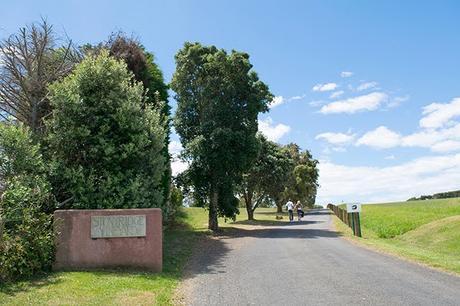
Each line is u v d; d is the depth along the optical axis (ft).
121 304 29.58
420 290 34.68
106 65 52.80
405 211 149.79
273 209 288.71
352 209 89.45
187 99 106.63
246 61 102.17
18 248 35.70
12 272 35.24
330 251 60.18
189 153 100.58
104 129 50.06
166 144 81.76
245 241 78.33
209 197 107.55
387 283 37.50
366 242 72.79
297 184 245.86
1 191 42.88
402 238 83.41
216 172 102.94
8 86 59.67
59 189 48.37
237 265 49.16
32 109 57.98
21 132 45.78
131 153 50.47
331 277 40.52
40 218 39.83
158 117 55.77
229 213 108.06
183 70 105.09
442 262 48.21
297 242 74.02
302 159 257.75
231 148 100.83
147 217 43.27
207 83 103.60
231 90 102.37
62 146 50.24
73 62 64.13
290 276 41.42
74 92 50.57
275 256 55.98
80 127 49.47
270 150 158.10
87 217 42.09
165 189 82.02
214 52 106.01
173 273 43.04
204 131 100.01
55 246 40.78
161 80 81.25
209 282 39.24
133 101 53.57
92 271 40.42
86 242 41.83
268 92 105.29
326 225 124.47
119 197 48.75
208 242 76.84
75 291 32.35
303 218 176.24
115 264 42.24
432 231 80.23
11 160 44.75
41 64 59.52
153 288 34.91
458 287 35.68
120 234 42.50
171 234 79.66
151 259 42.83
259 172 156.15
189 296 33.73
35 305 28.45
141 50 71.72
